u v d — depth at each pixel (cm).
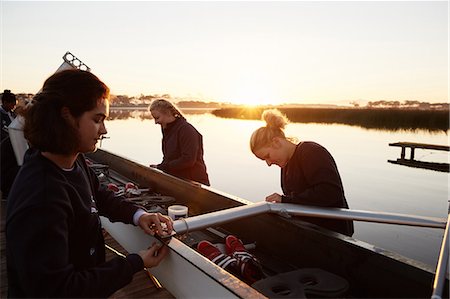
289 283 134
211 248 170
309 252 167
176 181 271
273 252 187
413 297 125
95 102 98
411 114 3447
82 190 106
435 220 159
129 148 1691
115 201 150
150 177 308
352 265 147
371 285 139
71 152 98
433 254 528
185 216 195
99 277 100
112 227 211
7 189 301
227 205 217
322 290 131
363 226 667
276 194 195
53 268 86
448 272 111
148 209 229
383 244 570
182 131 330
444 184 1090
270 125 209
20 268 85
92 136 100
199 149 342
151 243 151
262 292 127
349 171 1327
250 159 1557
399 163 1512
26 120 95
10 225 86
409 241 582
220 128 3362
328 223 193
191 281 122
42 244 85
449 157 1733
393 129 3566
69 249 103
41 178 92
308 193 187
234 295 100
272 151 206
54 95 93
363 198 925
